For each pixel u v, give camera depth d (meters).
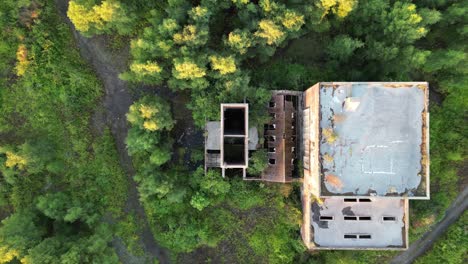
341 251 36.53
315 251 37.16
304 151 35.16
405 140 29.75
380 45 33.47
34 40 36.91
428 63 34.59
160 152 34.38
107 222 37.88
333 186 29.80
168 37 32.53
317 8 32.78
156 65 32.16
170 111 36.59
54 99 37.81
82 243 34.12
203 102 34.25
